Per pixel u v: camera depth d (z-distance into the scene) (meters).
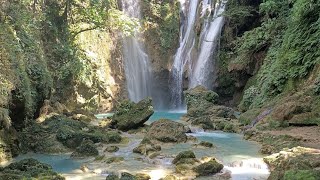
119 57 26.67
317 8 17.06
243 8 24.14
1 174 8.69
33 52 15.51
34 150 12.37
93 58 24.09
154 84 28.31
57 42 21.17
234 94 24.58
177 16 30.00
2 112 10.97
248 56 22.42
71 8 22.88
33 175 8.88
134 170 9.88
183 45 29.30
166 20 29.67
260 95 18.75
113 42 26.53
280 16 21.09
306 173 7.33
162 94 28.39
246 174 9.52
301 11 17.31
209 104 20.28
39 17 19.92
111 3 25.16
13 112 12.31
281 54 18.55
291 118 14.45
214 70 25.69
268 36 21.19
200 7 28.58
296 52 17.41
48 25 20.84
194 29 28.56
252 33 22.25
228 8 25.73
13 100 12.10
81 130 14.47
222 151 11.92
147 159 11.05
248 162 10.20
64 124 14.41
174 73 28.70
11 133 11.79
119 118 16.19
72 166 10.61
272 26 21.16
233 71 23.62
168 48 29.33
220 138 14.30
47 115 15.95
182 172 9.45
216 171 9.60
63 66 20.42
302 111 14.59
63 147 12.56
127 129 15.89
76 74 21.91
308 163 8.73
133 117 16.00
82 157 11.59
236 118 18.55
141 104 16.41
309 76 16.55
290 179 7.35
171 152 11.77
